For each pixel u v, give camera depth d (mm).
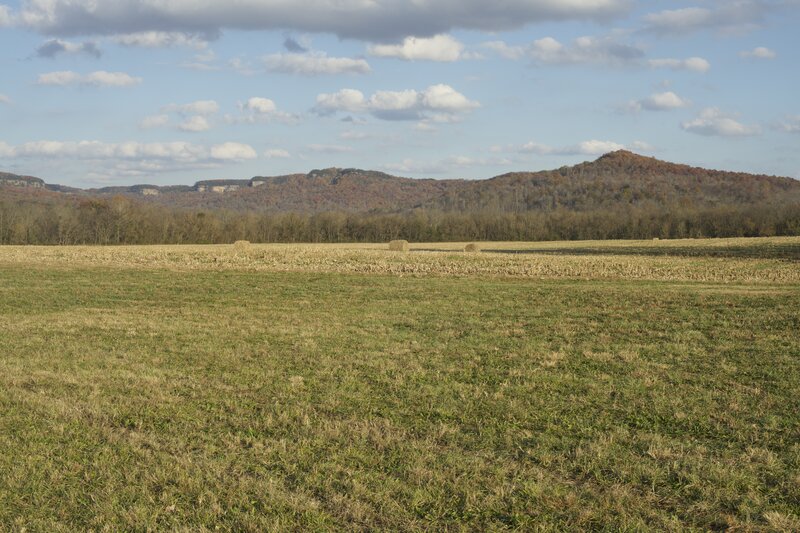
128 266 40375
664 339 15156
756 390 10109
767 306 21500
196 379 11016
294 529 5613
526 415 8836
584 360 12633
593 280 33375
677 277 34375
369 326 17438
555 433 8109
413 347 14117
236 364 12281
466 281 32406
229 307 22078
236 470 6879
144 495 6258
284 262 42688
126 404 9367
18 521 5707
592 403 9500
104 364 12219
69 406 9211
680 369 11781
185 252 51219
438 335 15867
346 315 19875
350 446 7617
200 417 8781
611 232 112312
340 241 117688
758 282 32000
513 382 10797
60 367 11859
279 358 12867
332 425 8430
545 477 6672
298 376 11133
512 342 14773
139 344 14477
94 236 98375
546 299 24266
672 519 5719
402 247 57500
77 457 7273
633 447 7566
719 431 8148
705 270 37250
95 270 37719
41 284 30016
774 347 13906
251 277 34062
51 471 6820
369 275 35500
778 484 6457
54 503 6145
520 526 5648
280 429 8266
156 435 8023
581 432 8141
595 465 6910
